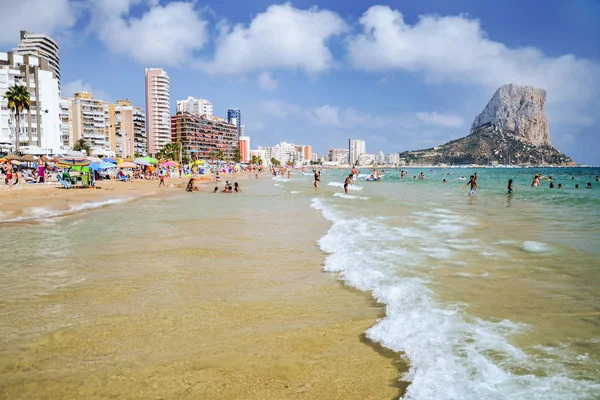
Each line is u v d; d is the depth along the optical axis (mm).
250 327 4871
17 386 3564
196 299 5945
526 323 4637
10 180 31938
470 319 4785
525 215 15914
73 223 14414
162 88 157875
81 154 45000
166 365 3930
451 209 18500
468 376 3475
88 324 4977
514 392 3193
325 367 3861
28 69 78562
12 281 6945
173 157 123625
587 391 3174
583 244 9539
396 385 3479
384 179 70625
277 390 3469
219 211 18438
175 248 9734
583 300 5438
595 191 33000
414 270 7191
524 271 7039
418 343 4207
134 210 19062
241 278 7082
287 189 39688
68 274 7387
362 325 4859
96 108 109375
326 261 8234
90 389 3506
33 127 79250
